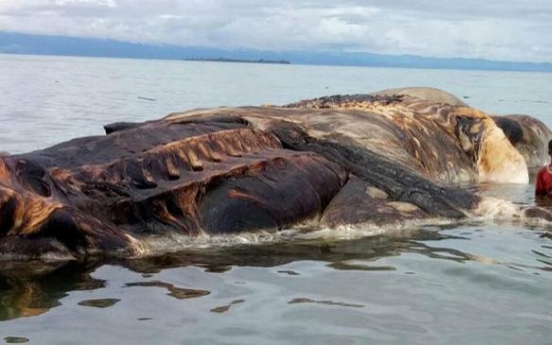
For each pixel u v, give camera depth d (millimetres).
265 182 8344
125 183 7508
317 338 4918
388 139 10828
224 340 4832
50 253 6758
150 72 74688
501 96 42250
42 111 22859
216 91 37719
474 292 6039
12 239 6730
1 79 42375
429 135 12398
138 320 5180
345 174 9438
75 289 5902
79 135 17344
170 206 7594
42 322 5094
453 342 4898
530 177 13906
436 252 7465
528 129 15938
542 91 52500
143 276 6336
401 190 9312
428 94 14992
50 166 7355
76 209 6984
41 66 84000
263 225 8016
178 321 5176
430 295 5938
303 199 8469
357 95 14289
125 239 7078
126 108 25203
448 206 9234
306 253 7375
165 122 9422
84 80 46969
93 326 5035
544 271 6734
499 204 9367
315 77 75812
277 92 38625
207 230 7691
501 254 7402
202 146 8328
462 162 12828
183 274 6438
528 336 5043
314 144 9891
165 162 7867
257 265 6840
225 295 5836
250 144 9039
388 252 7453
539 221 9086
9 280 6125
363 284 6238
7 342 4691
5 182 6758
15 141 15930
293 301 5707
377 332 5059
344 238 8133
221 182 8070
